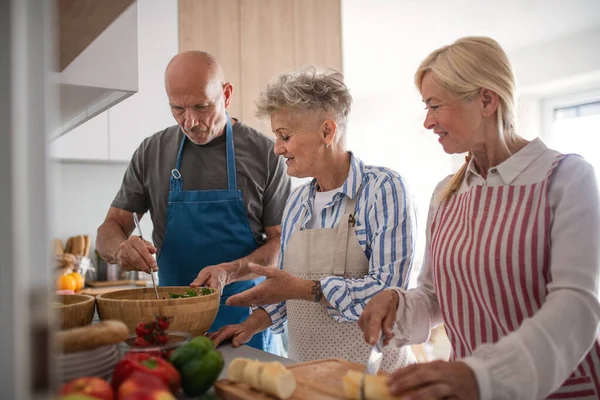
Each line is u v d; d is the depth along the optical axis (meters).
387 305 1.19
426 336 1.28
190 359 0.92
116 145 3.27
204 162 1.92
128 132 3.29
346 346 1.47
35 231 0.47
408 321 1.21
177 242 1.90
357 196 1.51
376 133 6.63
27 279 0.46
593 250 0.96
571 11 3.87
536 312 0.97
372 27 4.14
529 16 3.96
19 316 0.46
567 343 0.88
